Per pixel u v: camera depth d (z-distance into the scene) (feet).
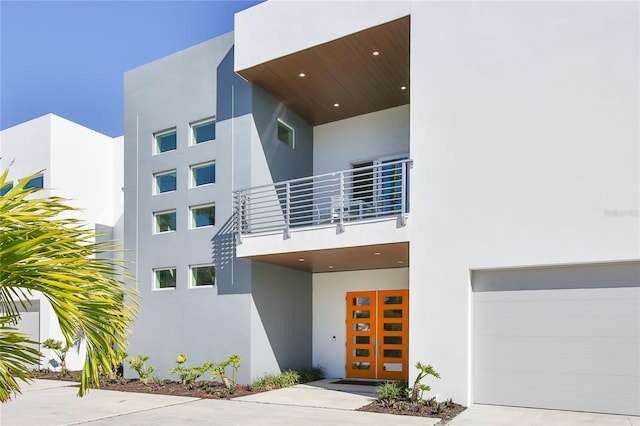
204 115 39.45
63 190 53.36
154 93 42.47
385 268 40.57
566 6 26.66
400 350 39.29
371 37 31.78
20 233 9.59
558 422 22.93
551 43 26.84
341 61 34.47
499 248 26.89
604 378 24.90
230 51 38.63
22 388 37.58
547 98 26.63
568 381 25.63
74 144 55.06
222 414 26.00
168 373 38.58
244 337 35.50
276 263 37.76
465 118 28.58
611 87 25.20
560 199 25.77
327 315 42.63
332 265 38.99
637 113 24.50
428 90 29.73
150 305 40.27
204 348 37.22
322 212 43.09
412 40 30.42
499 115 27.71
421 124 29.71
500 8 28.32
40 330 50.03
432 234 28.60
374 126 42.42
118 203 57.47
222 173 37.93
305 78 36.83
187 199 39.55
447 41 29.53
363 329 41.04
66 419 25.21
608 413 24.64
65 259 9.93
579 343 25.55
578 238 25.17
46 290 9.61
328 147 44.45
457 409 26.13
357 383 37.83
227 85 38.50
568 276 26.09
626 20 25.14
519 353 26.84
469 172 28.12
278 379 35.73
